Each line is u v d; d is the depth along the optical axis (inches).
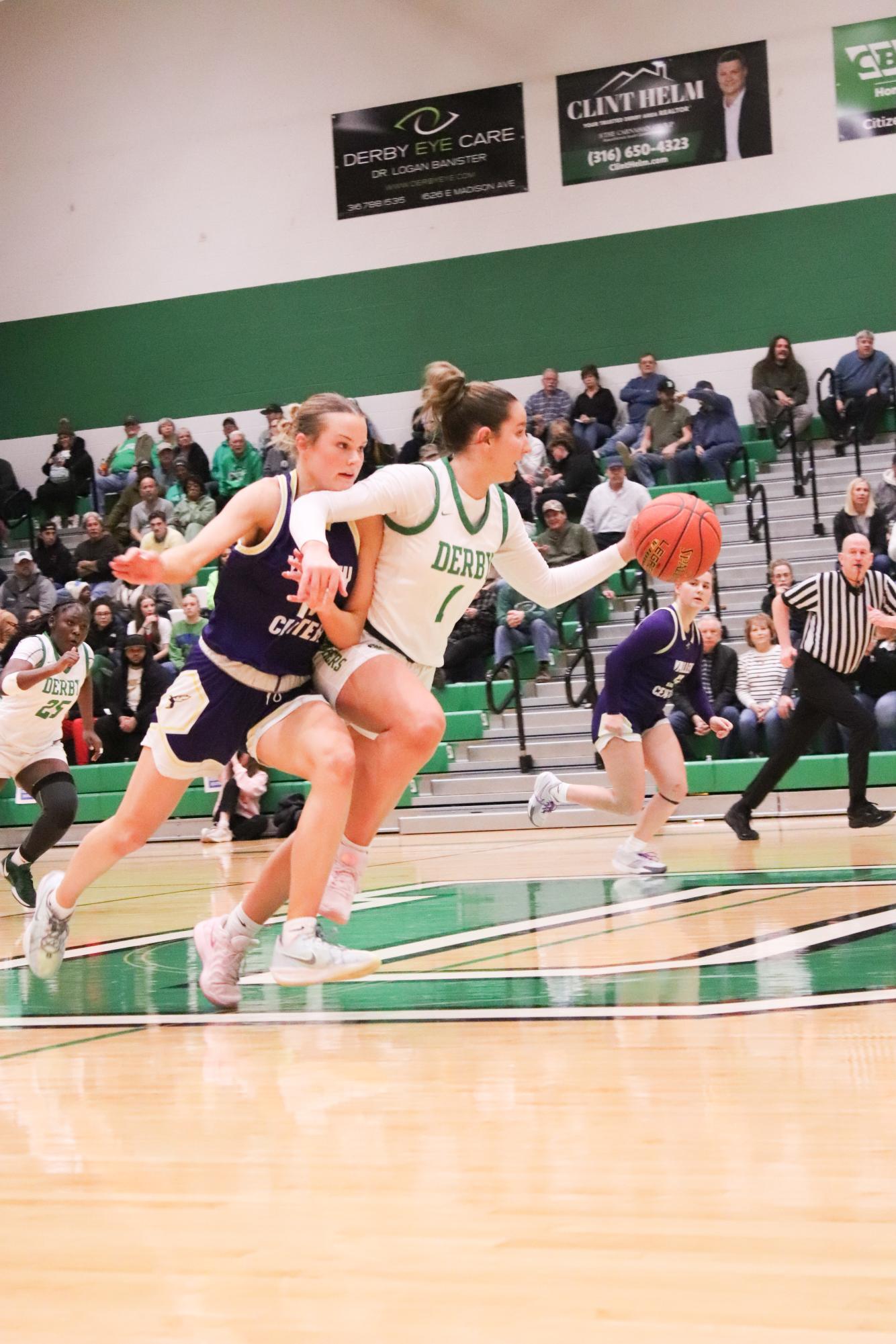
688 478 693.9
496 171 795.4
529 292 791.1
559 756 573.6
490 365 797.9
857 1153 99.7
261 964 214.1
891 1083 119.7
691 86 763.4
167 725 167.2
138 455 812.0
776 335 753.0
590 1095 120.7
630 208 774.5
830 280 744.3
